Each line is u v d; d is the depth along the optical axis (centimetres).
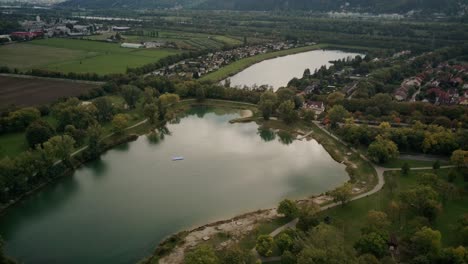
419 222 14575
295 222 15712
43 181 19575
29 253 14700
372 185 18538
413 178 18950
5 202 17550
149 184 19588
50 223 16562
